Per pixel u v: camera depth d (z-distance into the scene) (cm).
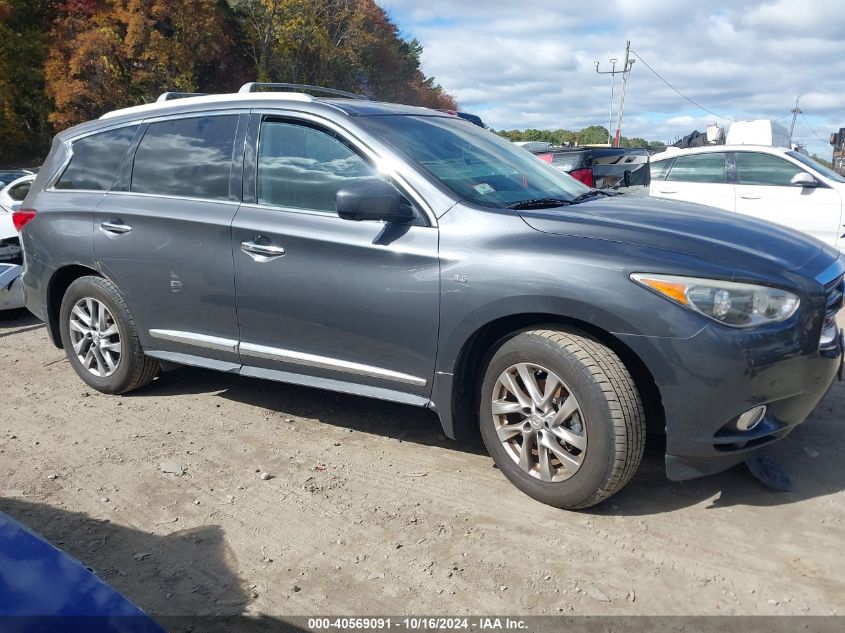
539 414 317
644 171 1010
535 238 313
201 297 406
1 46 3859
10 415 448
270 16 4441
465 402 348
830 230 841
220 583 273
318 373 379
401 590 267
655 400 315
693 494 332
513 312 310
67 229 459
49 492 345
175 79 3928
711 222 340
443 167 358
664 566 278
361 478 355
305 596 265
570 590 264
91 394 482
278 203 381
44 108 4059
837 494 327
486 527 308
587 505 311
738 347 280
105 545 300
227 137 404
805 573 271
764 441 306
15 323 715
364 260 346
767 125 1354
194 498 338
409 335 340
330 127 370
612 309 289
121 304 448
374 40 5141
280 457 380
